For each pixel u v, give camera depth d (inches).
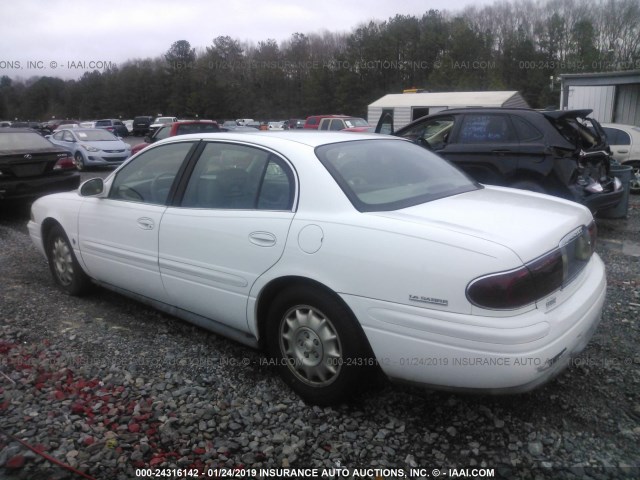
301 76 2436.0
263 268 120.9
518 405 119.5
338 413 117.0
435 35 2113.7
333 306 110.9
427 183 134.3
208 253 132.5
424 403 120.8
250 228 123.5
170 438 108.4
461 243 97.9
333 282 109.2
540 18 2038.6
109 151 682.2
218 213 132.0
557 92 1713.8
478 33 2046.0
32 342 151.9
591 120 297.7
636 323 160.6
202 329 162.1
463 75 1808.6
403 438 108.9
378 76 2143.2
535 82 1785.2
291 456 103.0
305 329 117.8
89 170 688.4
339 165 123.3
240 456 103.3
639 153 427.8
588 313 110.3
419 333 99.7
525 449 105.1
